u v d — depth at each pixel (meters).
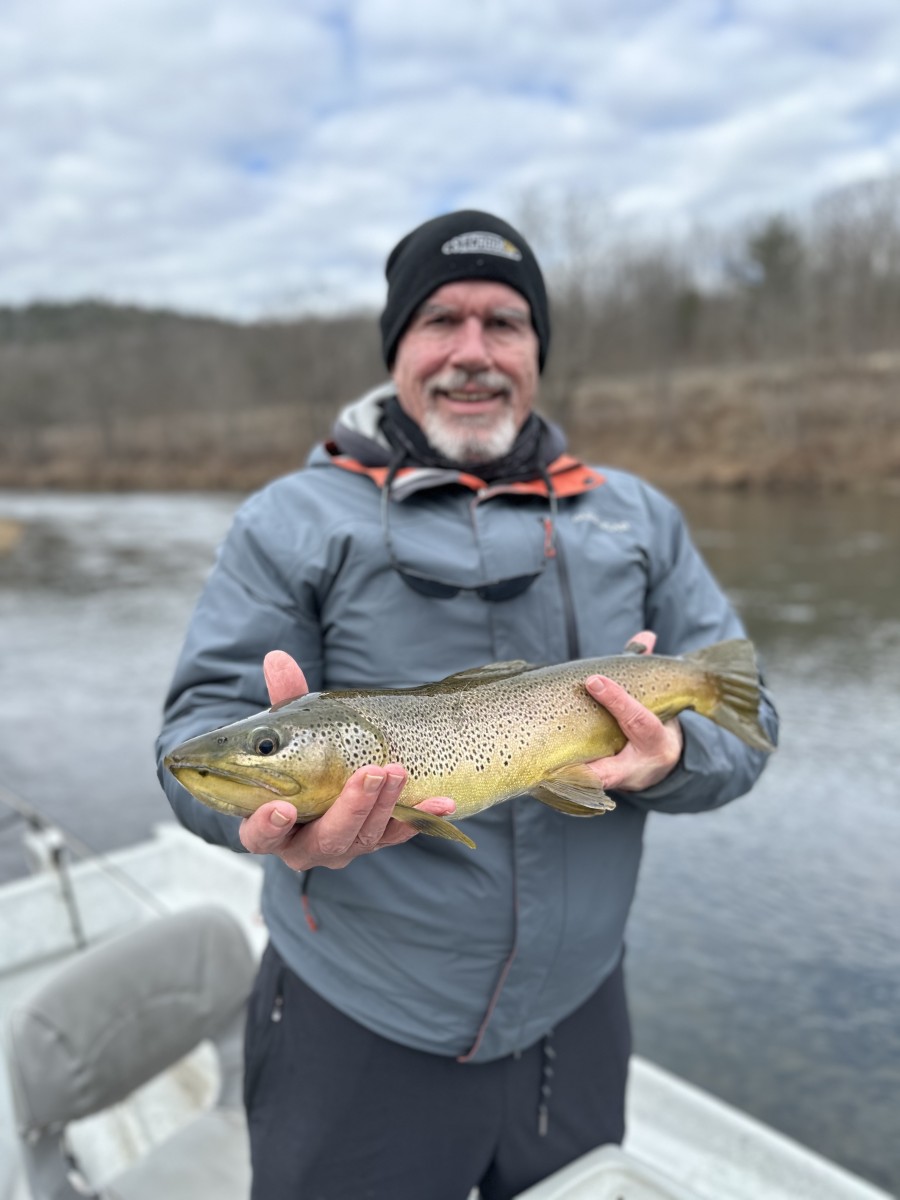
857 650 5.22
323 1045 0.86
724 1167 1.27
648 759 0.84
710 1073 2.00
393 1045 0.86
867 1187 1.21
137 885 1.83
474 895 0.84
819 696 4.51
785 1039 2.11
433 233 0.96
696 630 1.03
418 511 0.90
